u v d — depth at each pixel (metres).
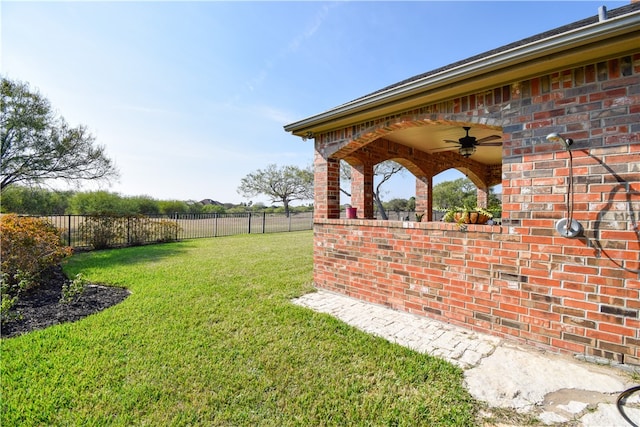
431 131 5.68
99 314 4.02
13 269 4.90
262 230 18.47
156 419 2.10
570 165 2.82
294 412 2.18
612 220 2.64
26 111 10.34
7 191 12.34
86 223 10.58
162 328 3.57
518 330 3.18
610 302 2.66
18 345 3.12
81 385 2.45
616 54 2.56
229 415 2.14
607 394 2.32
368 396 2.35
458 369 2.68
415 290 4.03
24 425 2.02
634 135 2.52
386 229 4.34
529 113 3.06
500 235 3.29
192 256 8.73
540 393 2.35
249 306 4.31
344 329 3.52
